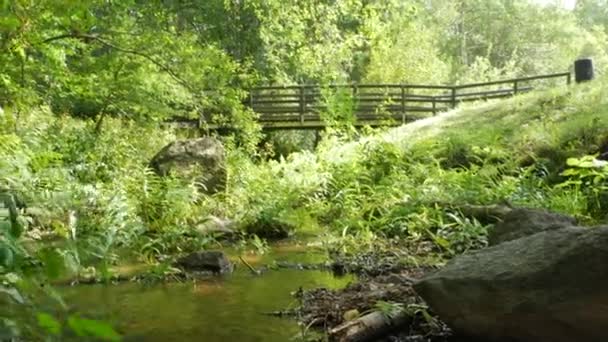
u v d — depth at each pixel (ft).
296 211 27.27
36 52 30.42
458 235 21.04
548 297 10.14
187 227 22.71
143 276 17.07
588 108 36.04
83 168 30.17
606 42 116.16
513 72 102.73
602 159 29.78
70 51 30.83
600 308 9.75
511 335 10.81
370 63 73.20
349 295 14.76
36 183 24.02
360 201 28.89
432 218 23.75
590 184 25.86
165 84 38.63
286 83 58.75
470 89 90.68
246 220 25.12
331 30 52.75
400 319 12.25
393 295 13.83
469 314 11.01
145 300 14.92
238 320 13.43
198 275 17.74
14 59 27.20
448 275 11.40
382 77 72.02
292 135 63.00
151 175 28.73
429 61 75.87
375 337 11.94
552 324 10.22
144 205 25.04
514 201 24.76
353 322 12.05
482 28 119.44
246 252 21.57
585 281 9.85
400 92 60.39
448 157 34.86
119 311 13.75
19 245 6.51
